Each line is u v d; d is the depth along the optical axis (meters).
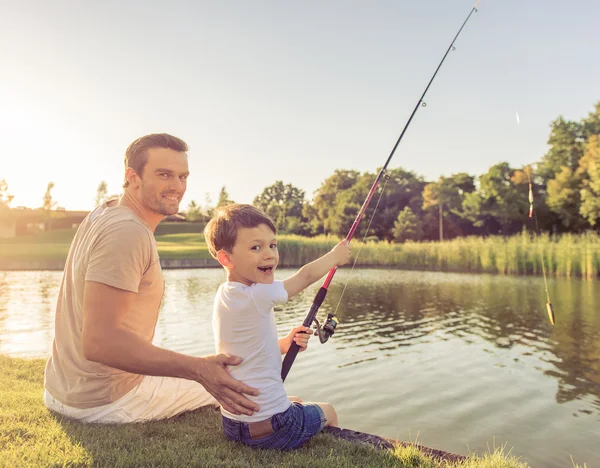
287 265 29.38
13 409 2.72
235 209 2.25
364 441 2.55
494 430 4.81
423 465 2.28
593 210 34.69
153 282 2.40
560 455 4.29
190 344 8.22
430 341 8.72
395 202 56.12
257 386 2.23
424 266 27.48
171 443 2.33
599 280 20.47
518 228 46.66
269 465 2.12
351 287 17.61
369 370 6.82
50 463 2.02
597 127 41.41
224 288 2.23
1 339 8.36
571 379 6.46
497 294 15.60
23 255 30.70
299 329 2.54
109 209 2.34
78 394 2.52
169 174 2.46
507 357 7.59
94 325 2.12
